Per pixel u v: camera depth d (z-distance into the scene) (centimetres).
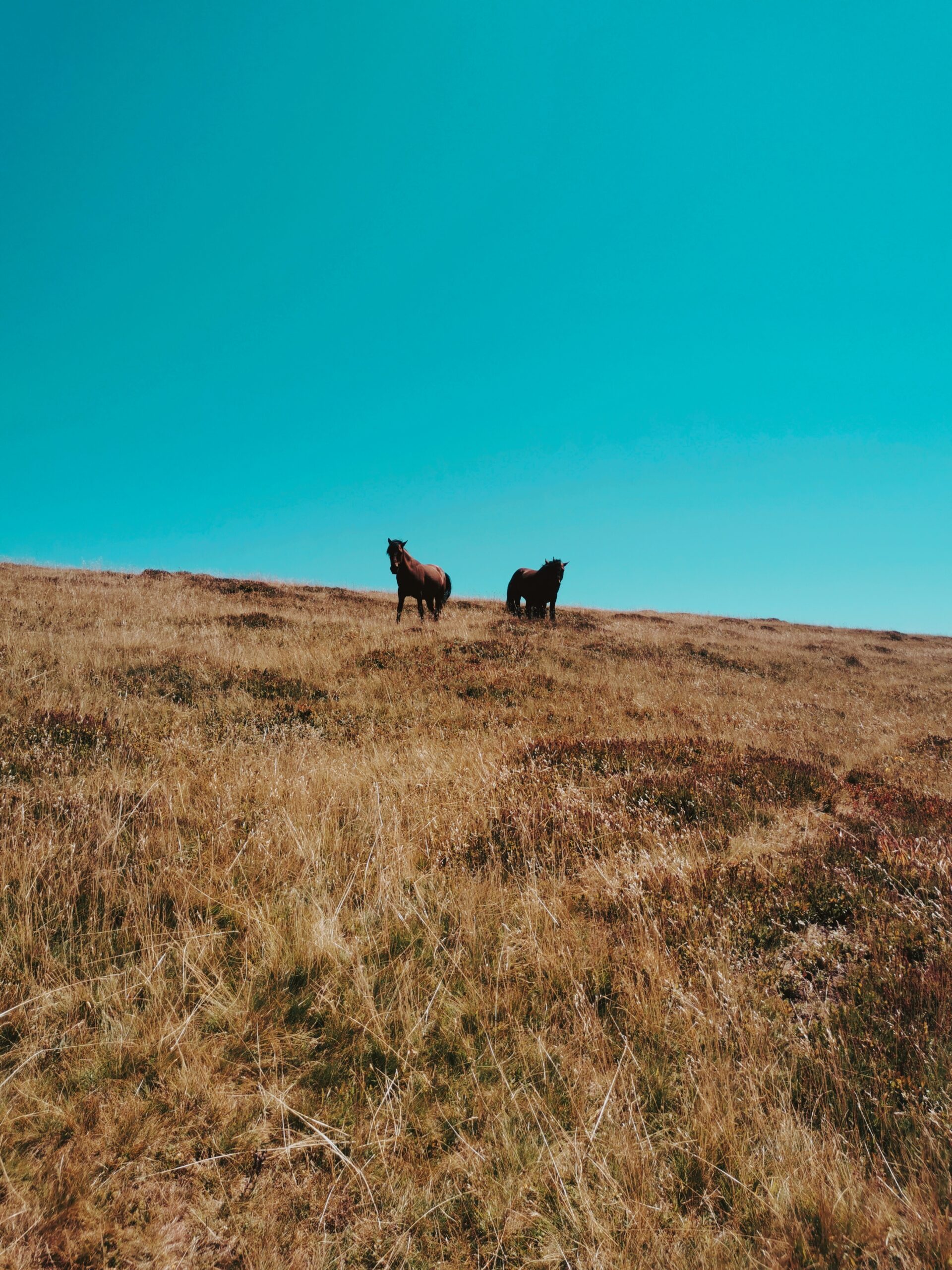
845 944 381
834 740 1079
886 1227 216
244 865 449
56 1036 295
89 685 915
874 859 500
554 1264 215
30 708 769
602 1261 210
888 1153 249
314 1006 324
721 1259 212
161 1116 262
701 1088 272
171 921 390
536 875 467
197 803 553
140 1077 279
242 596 2133
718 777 693
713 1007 321
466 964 362
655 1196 234
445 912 416
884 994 331
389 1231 224
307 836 493
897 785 794
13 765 577
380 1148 250
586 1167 245
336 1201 235
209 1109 266
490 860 487
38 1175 233
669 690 1374
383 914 405
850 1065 288
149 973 335
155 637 1245
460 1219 229
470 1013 325
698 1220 228
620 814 565
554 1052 301
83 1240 214
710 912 412
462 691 1112
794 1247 214
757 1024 309
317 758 721
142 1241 217
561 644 1686
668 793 636
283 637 1421
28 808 488
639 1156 246
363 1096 278
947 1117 251
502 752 763
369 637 1497
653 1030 312
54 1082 271
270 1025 309
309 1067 290
